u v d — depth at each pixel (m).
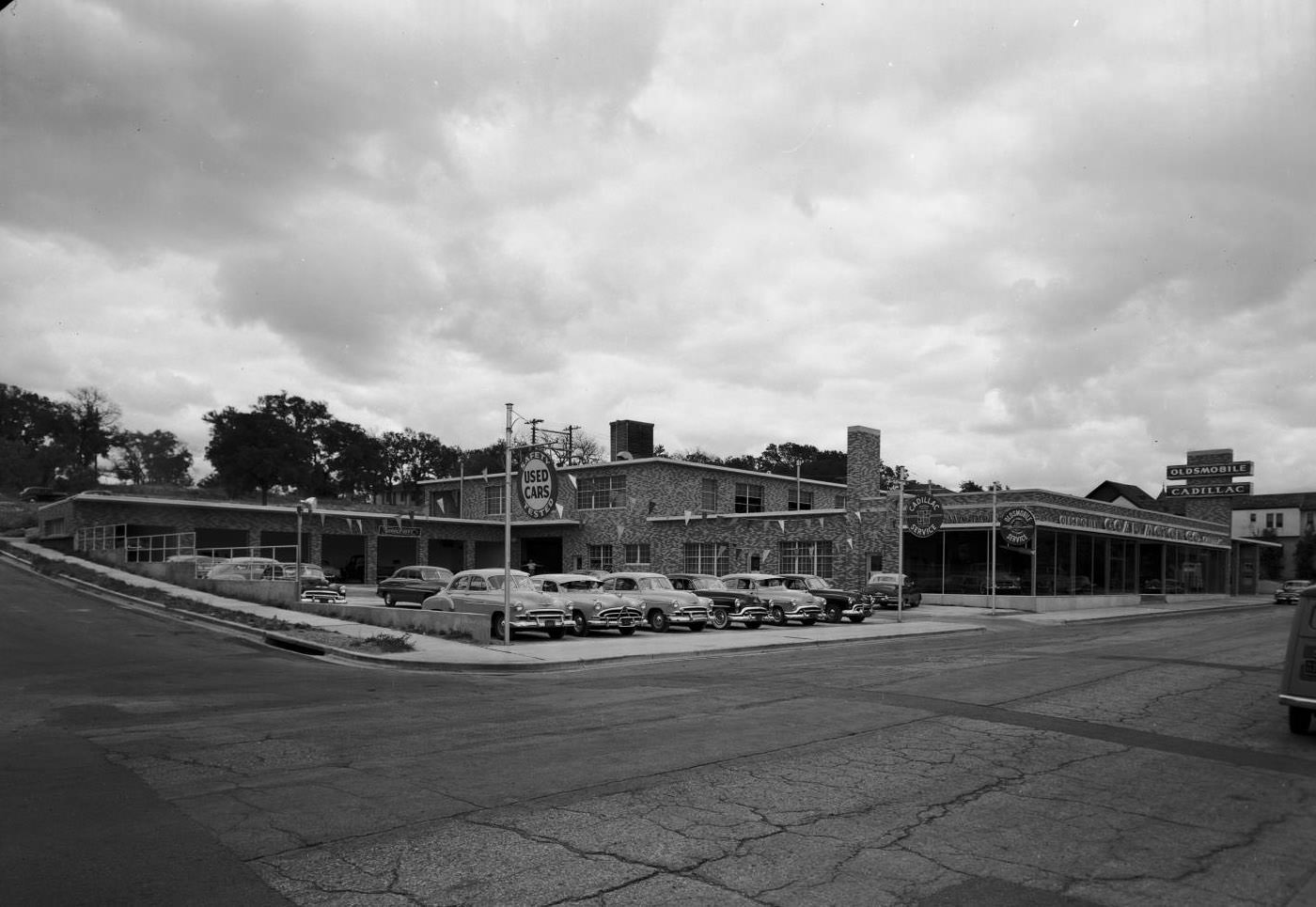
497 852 5.48
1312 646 9.73
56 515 45.59
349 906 4.63
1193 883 5.21
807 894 4.90
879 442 39.88
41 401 108.31
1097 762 8.33
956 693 12.67
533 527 50.59
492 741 8.87
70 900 4.63
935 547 39.16
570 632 22.22
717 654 19.25
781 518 40.78
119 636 18.92
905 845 5.78
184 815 6.20
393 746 8.55
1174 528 49.50
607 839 5.76
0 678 13.35
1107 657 18.25
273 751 8.32
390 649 17.02
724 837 5.85
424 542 48.19
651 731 9.45
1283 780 7.79
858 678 14.40
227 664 15.34
